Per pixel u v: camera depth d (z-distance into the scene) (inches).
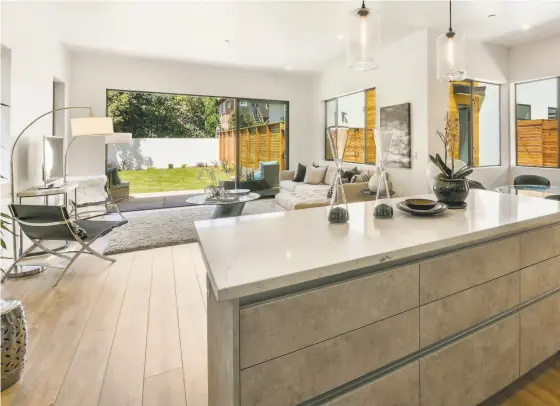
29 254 141.7
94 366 74.5
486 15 178.4
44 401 64.0
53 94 220.8
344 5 165.8
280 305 38.2
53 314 98.0
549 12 173.6
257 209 262.1
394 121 228.1
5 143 145.6
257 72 307.0
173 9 170.4
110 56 253.3
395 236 52.8
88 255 153.0
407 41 215.0
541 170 225.6
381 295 45.6
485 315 57.7
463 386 55.4
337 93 291.6
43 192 150.1
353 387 44.3
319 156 327.6
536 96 227.0
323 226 60.9
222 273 38.3
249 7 168.4
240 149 311.6
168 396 65.7
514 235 61.6
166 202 297.6
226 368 39.1
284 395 39.1
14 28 151.3
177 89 277.3
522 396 65.0
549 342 69.5
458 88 225.0
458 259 53.4
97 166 255.3
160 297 109.7
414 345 49.3
